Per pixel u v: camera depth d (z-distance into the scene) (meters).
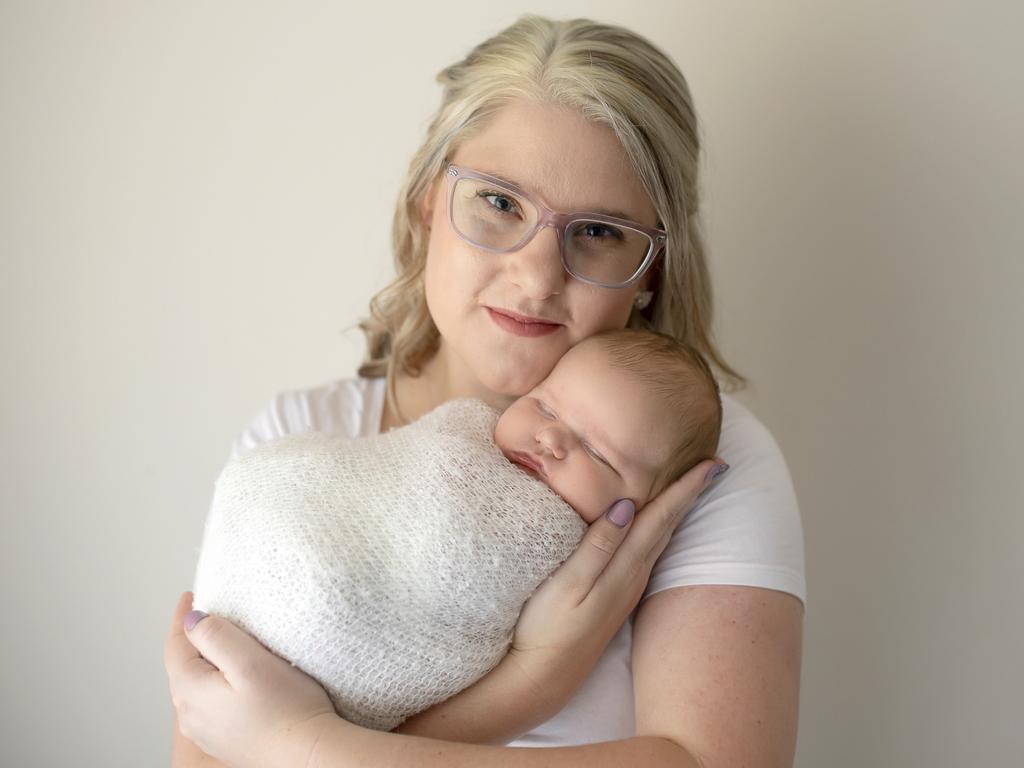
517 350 1.19
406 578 0.98
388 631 0.98
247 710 0.94
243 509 1.04
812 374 1.60
